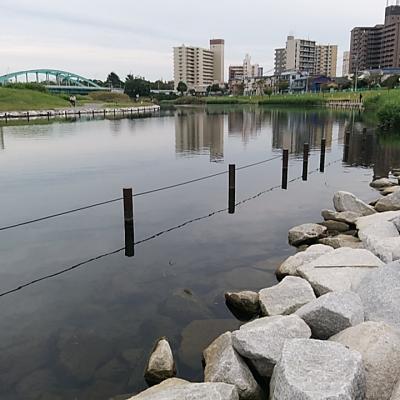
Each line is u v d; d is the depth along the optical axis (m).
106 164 23.03
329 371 4.16
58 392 5.75
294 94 115.62
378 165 22.55
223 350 5.61
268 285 8.57
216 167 22.41
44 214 13.67
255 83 155.00
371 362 4.52
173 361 6.02
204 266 9.61
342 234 10.96
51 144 31.23
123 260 10.05
